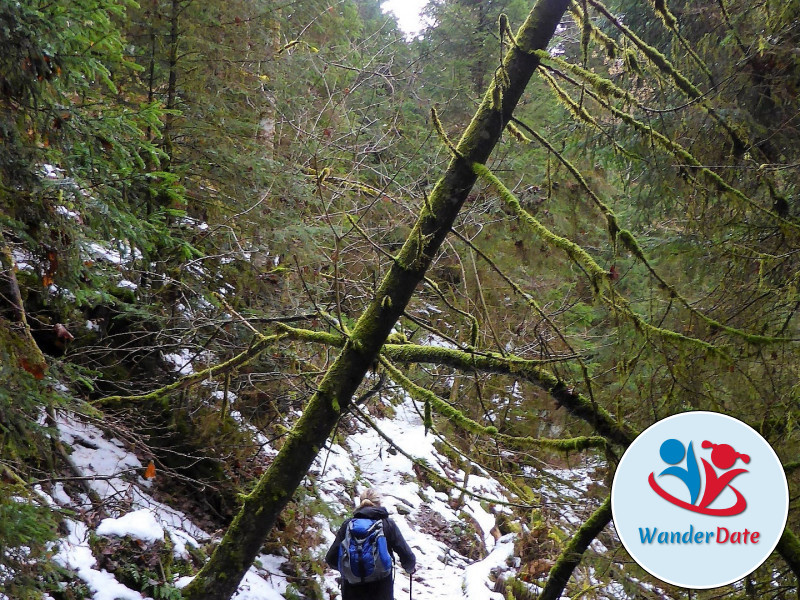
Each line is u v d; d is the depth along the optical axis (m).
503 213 8.73
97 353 5.82
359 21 12.13
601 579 5.66
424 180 8.19
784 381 4.76
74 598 4.30
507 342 7.72
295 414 7.89
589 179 8.02
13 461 3.64
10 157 3.57
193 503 6.30
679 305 5.55
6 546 2.98
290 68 7.96
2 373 3.28
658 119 5.89
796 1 4.64
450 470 10.50
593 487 7.12
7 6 3.19
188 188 6.82
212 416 6.32
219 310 6.46
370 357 5.00
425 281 5.09
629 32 4.56
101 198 4.10
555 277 8.74
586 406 4.99
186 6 6.47
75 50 3.85
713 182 4.68
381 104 9.02
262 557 6.54
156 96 6.76
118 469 5.79
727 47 5.24
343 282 6.50
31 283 5.41
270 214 7.07
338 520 7.06
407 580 7.52
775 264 5.07
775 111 5.23
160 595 4.78
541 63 4.84
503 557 8.09
